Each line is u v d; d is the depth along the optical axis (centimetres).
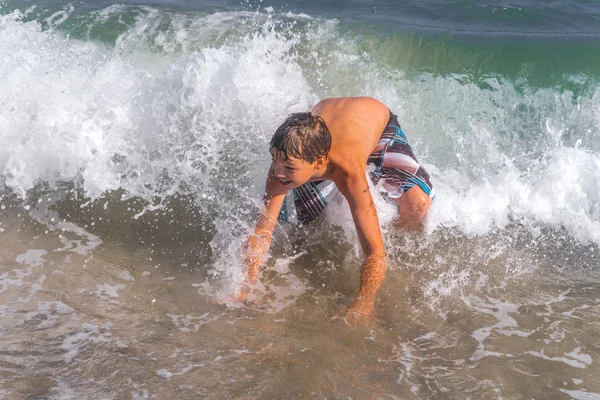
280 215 340
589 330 281
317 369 254
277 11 574
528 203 377
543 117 445
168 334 275
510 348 269
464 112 449
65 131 401
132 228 360
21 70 441
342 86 456
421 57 475
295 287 312
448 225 365
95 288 306
